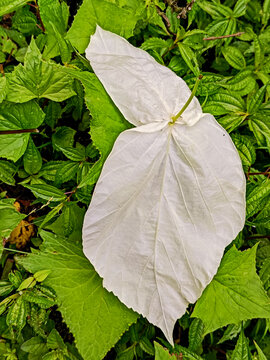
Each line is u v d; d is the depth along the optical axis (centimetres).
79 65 26
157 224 22
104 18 24
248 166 27
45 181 27
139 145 21
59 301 24
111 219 22
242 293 24
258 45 29
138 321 28
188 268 23
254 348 30
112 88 22
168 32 27
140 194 22
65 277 24
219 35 29
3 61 27
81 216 26
